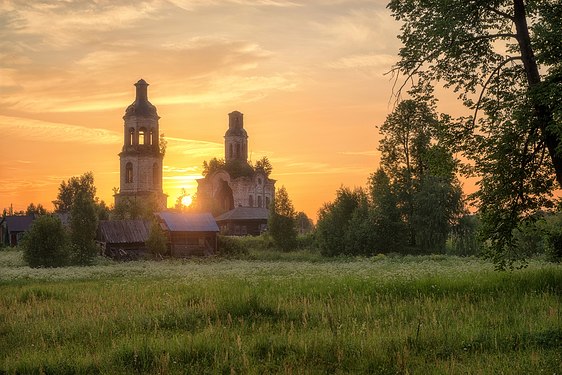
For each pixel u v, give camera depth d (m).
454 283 20.42
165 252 75.81
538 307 15.56
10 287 28.78
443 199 65.75
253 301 16.94
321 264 53.12
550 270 21.89
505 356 10.73
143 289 24.23
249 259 71.50
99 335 13.88
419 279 22.36
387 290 19.61
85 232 63.72
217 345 12.06
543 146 19.28
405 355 10.92
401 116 64.31
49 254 56.03
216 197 147.00
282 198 82.75
